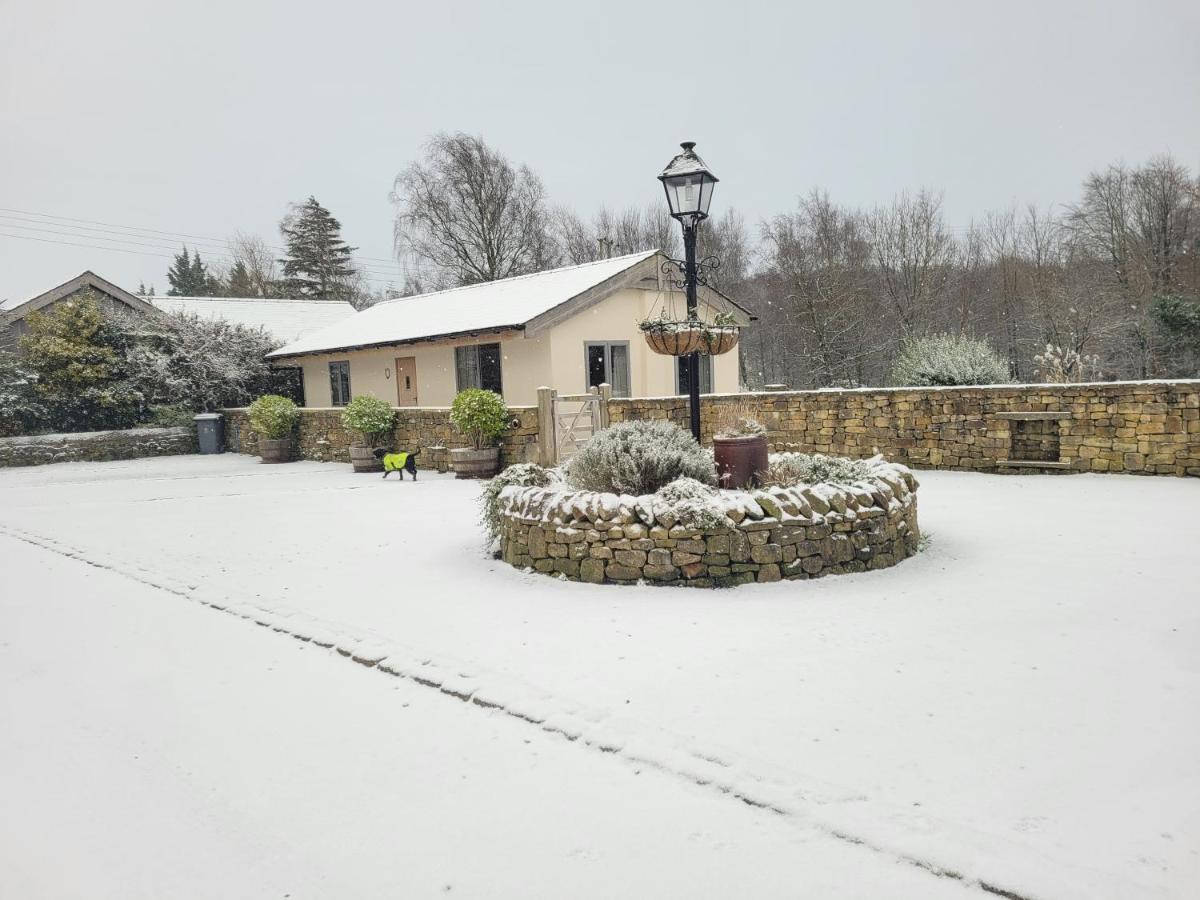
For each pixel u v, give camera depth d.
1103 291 30.38
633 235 44.72
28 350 22.75
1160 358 26.95
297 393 27.45
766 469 7.73
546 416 14.66
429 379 21.00
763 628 5.23
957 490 10.79
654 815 3.10
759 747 3.57
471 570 7.34
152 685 4.74
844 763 3.40
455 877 2.76
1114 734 3.56
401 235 37.38
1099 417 11.33
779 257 37.34
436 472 16.20
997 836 2.84
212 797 3.40
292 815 3.22
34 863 2.98
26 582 7.62
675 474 7.45
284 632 5.67
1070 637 4.80
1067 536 7.59
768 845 2.87
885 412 13.34
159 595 6.90
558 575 6.90
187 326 25.44
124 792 3.49
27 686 4.82
